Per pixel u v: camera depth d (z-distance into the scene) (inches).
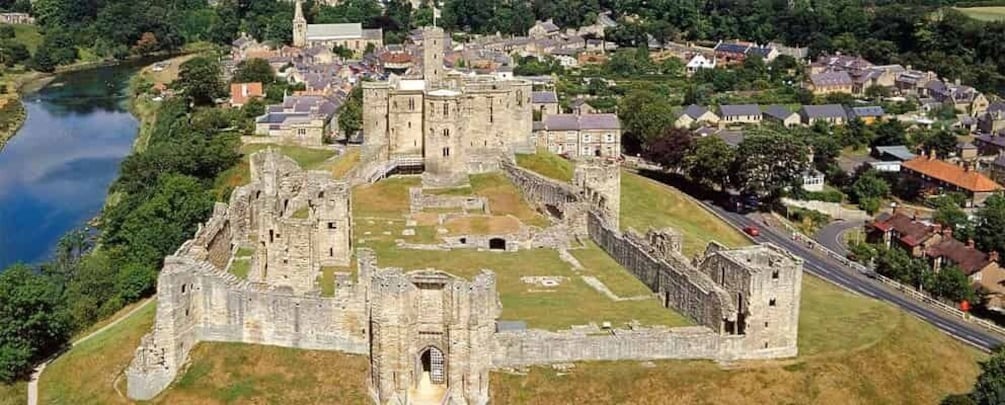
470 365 6141.7
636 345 6619.1
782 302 6678.2
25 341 7086.6
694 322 7057.1
